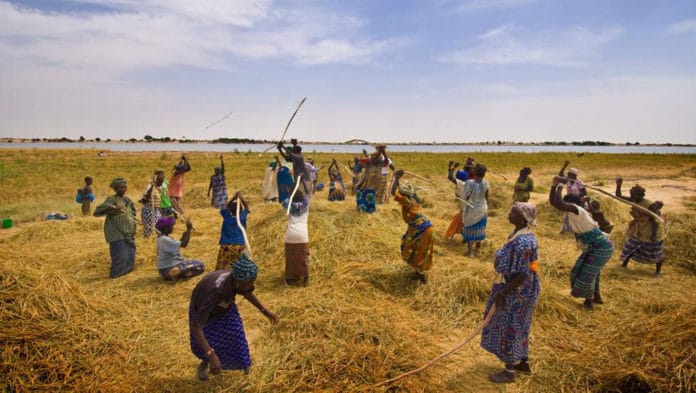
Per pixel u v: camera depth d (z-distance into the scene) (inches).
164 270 253.9
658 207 267.6
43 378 139.5
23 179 873.5
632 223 280.1
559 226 406.0
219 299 135.9
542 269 275.6
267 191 476.4
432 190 591.5
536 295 151.7
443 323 201.9
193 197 581.3
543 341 183.5
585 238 213.8
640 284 253.6
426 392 148.3
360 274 244.7
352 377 150.8
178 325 195.3
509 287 147.1
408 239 234.8
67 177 941.2
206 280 138.4
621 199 232.4
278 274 257.0
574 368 162.2
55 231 361.4
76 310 173.8
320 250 272.1
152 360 162.6
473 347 182.1
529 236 148.6
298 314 190.7
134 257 274.2
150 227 360.2
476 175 302.0
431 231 230.4
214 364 133.3
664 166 1472.7
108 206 256.8
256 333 186.2
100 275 265.3
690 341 156.6
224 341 144.4
